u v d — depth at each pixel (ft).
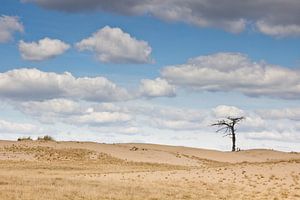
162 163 219.61
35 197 92.79
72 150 231.91
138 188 114.93
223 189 122.01
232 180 134.92
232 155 276.41
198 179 138.10
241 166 155.94
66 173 164.35
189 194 110.73
